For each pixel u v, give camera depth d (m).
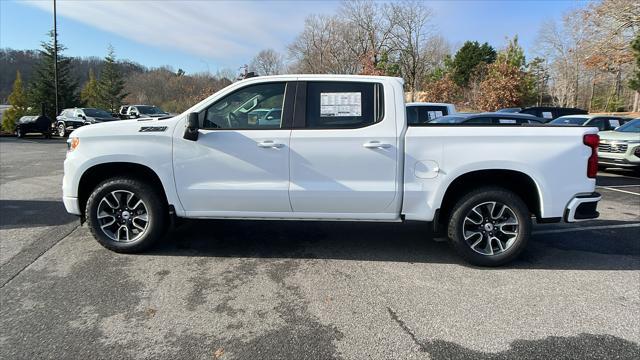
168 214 4.82
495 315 3.47
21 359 2.84
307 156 4.38
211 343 3.06
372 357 2.91
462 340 3.12
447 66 45.44
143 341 3.08
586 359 2.89
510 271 4.38
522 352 2.97
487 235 4.45
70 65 40.41
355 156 4.35
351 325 3.31
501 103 30.16
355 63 40.75
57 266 4.41
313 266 4.49
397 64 37.34
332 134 4.35
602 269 4.45
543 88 48.94
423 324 3.33
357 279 4.16
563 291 3.92
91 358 2.87
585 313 3.51
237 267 4.44
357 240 5.35
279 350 2.98
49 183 9.26
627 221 6.39
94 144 4.55
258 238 5.40
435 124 4.55
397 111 4.38
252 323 3.33
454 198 4.51
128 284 4.00
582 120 14.35
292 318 3.41
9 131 32.12
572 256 4.82
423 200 4.38
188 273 4.27
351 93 4.44
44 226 5.80
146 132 4.51
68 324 3.29
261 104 4.52
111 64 51.59
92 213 4.66
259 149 4.41
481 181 4.54
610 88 47.47
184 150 4.49
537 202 4.38
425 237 5.48
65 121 26.98
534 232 5.79
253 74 5.05
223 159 4.46
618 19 24.80
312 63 43.59
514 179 4.57
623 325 3.32
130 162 4.54
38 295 3.77
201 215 4.63
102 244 4.74
